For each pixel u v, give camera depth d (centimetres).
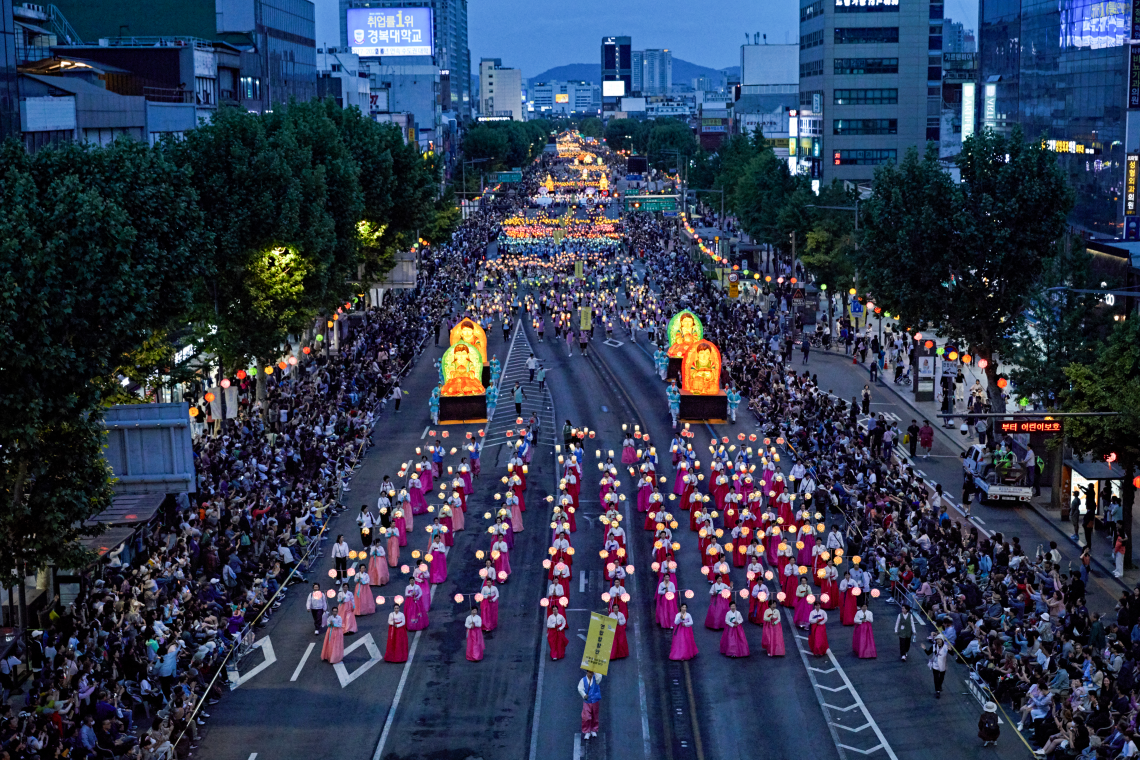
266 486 5484
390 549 5056
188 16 12312
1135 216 7888
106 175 4606
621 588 4219
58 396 3553
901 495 5291
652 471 5825
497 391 8400
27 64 8819
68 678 3431
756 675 4012
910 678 3975
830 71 18388
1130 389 4594
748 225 14988
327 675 4025
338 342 9569
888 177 6912
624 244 17938
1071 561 5006
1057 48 9519
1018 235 6519
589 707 3547
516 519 5494
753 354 8875
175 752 3409
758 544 4847
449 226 15475
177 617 4009
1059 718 3381
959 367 8106
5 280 3319
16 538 3591
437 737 3581
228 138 6556
